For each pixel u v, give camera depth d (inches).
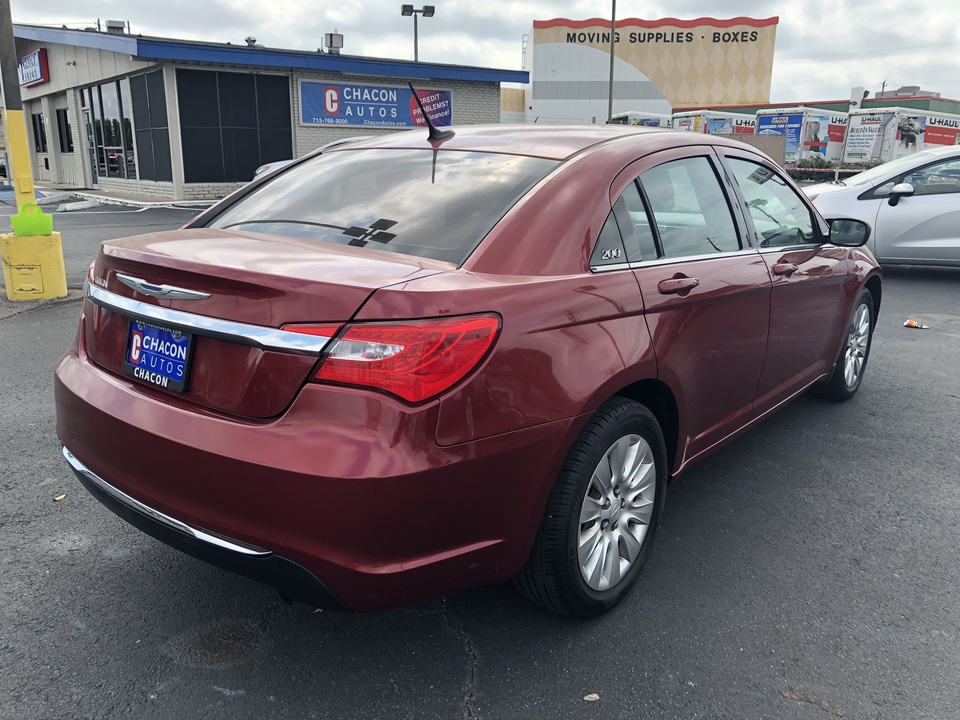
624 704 88.7
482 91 943.0
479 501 83.0
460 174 109.1
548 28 2074.3
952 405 194.7
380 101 874.1
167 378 87.4
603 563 101.3
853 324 186.9
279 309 78.5
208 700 88.1
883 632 102.7
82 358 101.8
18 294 292.8
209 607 105.7
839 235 162.7
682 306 108.9
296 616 104.2
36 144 1171.9
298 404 77.9
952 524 133.1
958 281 380.2
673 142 122.9
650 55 2107.5
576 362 90.4
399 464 75.9
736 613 106.2
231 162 802.2
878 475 152.6
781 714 87.4
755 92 2134.6
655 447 107.9
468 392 79.9
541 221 95.6
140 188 860.6
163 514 85.7
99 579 111.7
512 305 85.0
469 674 93.1
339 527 76.3
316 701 88.3
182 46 724.7
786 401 155.3
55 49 981.2
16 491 137.5
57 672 91.9
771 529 130.3
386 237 98.0
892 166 383.9
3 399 183.5
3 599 106.0
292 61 788.0
